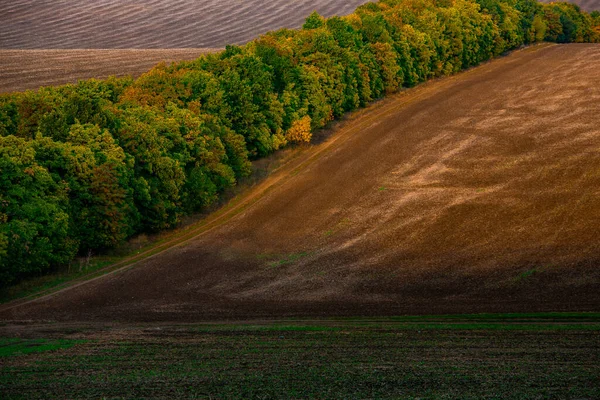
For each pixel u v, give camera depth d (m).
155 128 113.69
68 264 99.00
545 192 111.62
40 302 86.50
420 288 85.94
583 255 89.94
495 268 89.44
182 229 114.06
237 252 102.62
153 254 103.50
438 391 47.19
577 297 77.94
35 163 93.25
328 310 79.69
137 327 73.19
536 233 98.25
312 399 46.44
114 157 102.81
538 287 82.44
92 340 65.81
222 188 125.75
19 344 64.75
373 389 48.03
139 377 52.19
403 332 65.38
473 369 51.69
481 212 107.38
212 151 121.62
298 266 96.38
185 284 92.06
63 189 95.88
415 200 115.00
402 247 99.25
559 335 61.19
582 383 47.66
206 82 129.62
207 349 60.59
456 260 93.25
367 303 81.88
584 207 104.50
